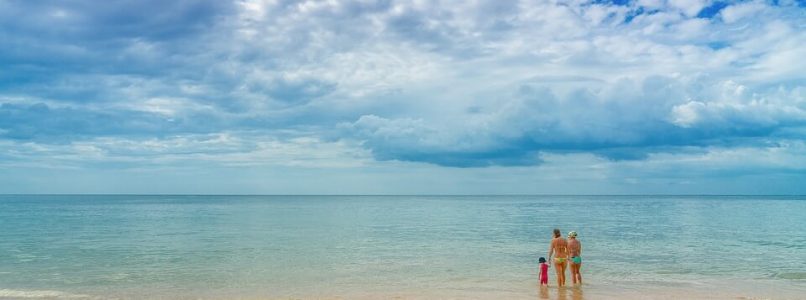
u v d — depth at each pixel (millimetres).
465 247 34688
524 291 19328
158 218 72062
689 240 39344
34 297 18656
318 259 28641
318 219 71625
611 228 52469
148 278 22672
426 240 40000
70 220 66312
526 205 148375
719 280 21750
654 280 21688
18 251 32500
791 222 61188
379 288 20203
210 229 51500
